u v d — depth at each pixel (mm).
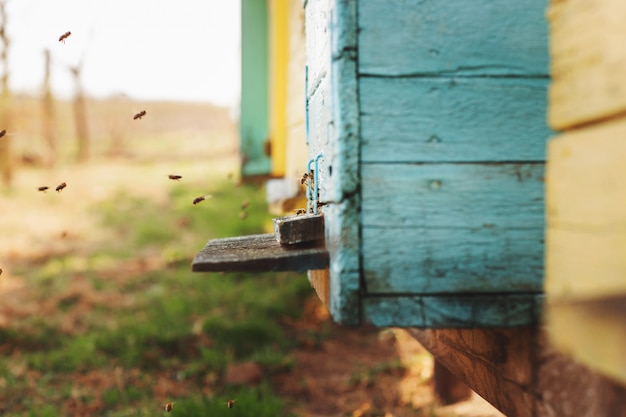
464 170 1640
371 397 4574
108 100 26203
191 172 16938
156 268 8305
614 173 1231
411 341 5742
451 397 4363
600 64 1261
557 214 1456
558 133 1595
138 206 12883
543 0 1643
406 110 1632
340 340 5922
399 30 1630
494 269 1639
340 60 1620
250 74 6016
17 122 16906
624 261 1201
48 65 16281
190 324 6102
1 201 13109
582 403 1434
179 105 33188
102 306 6828
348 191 1619
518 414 1772
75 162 19484
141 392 4637
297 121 3967
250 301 6684
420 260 1636
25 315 6438
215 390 4668
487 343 1976
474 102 1641
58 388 4719
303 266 1785
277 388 4773
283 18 4742
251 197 11688
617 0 1201
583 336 1356
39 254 9164
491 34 1639
